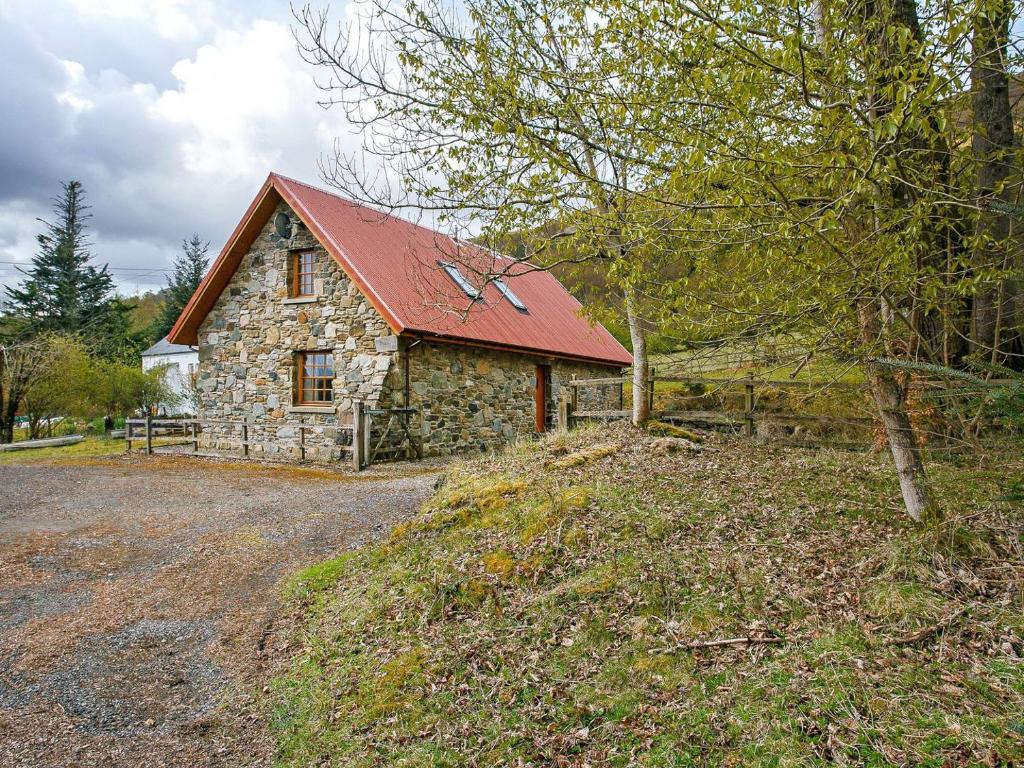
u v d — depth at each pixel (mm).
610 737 3051
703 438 8625
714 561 4438
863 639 3279
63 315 37344
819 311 4012
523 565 4930
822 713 2797
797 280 4094
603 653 3740
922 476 4176
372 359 12812
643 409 9078
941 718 2607
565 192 4715
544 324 17828
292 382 14258
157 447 16484
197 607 5492
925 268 3508
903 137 3389
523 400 16484
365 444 12141
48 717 3850
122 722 3816
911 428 4234
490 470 7855
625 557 4691
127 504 9227
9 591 5848
